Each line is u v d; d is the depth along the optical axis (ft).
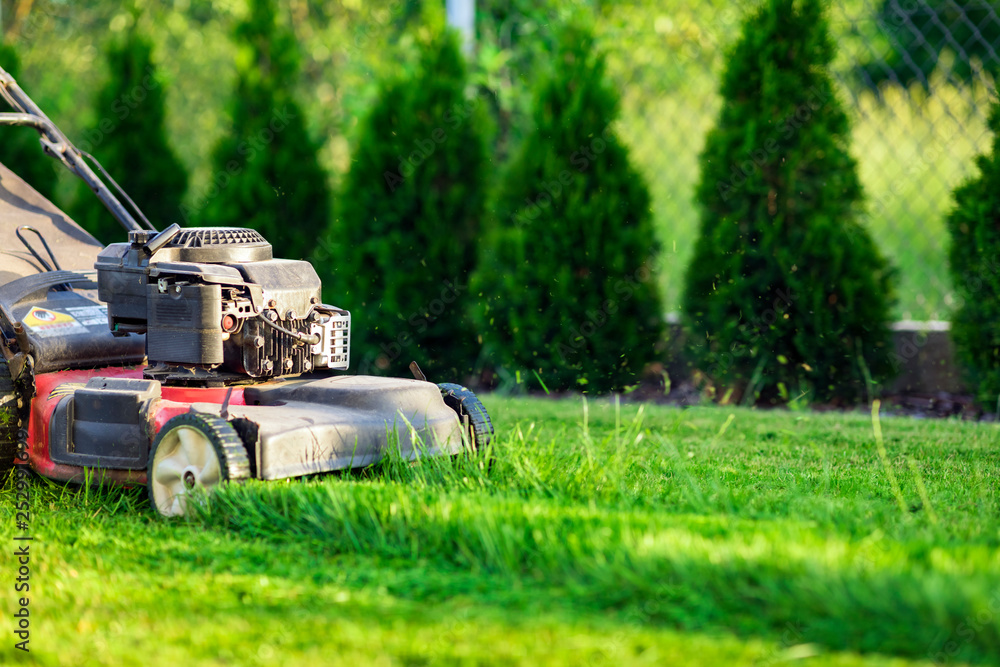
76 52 136.67
